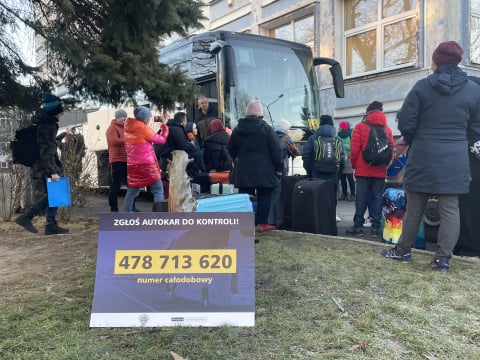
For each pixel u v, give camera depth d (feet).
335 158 23.73
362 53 41.70
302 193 21.48
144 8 19.74
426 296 12.29
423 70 35.06
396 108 37.27
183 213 11.13
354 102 40.83
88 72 20.02
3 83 23.86
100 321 10.52
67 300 12.23
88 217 27.12
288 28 49.85
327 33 43.68
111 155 27.17
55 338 9.99
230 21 56.65
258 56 29.09
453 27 33.42
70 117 42.73
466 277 13.99
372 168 21.84
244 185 20.22
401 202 18.81
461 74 14.53
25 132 20.79
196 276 10.77
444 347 9.52
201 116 28.43
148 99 23.06
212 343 9.70
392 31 38.65
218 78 27.55
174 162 14.12
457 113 14.29
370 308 11.48
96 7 20.85
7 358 9.11
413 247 18.29
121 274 10.84
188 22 21.57
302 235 20.16
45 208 21.16
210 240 11.02
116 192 27.53
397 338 9.95
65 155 28.09
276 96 29.25
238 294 10.69
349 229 22.76
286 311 11.39
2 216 25.72
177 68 22.91
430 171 14.33
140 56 20.86
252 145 20.06
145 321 10.52
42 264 16.08
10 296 12.66
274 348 9.52
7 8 21.01
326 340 9.80
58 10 20.22
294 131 29.43
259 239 19.19
